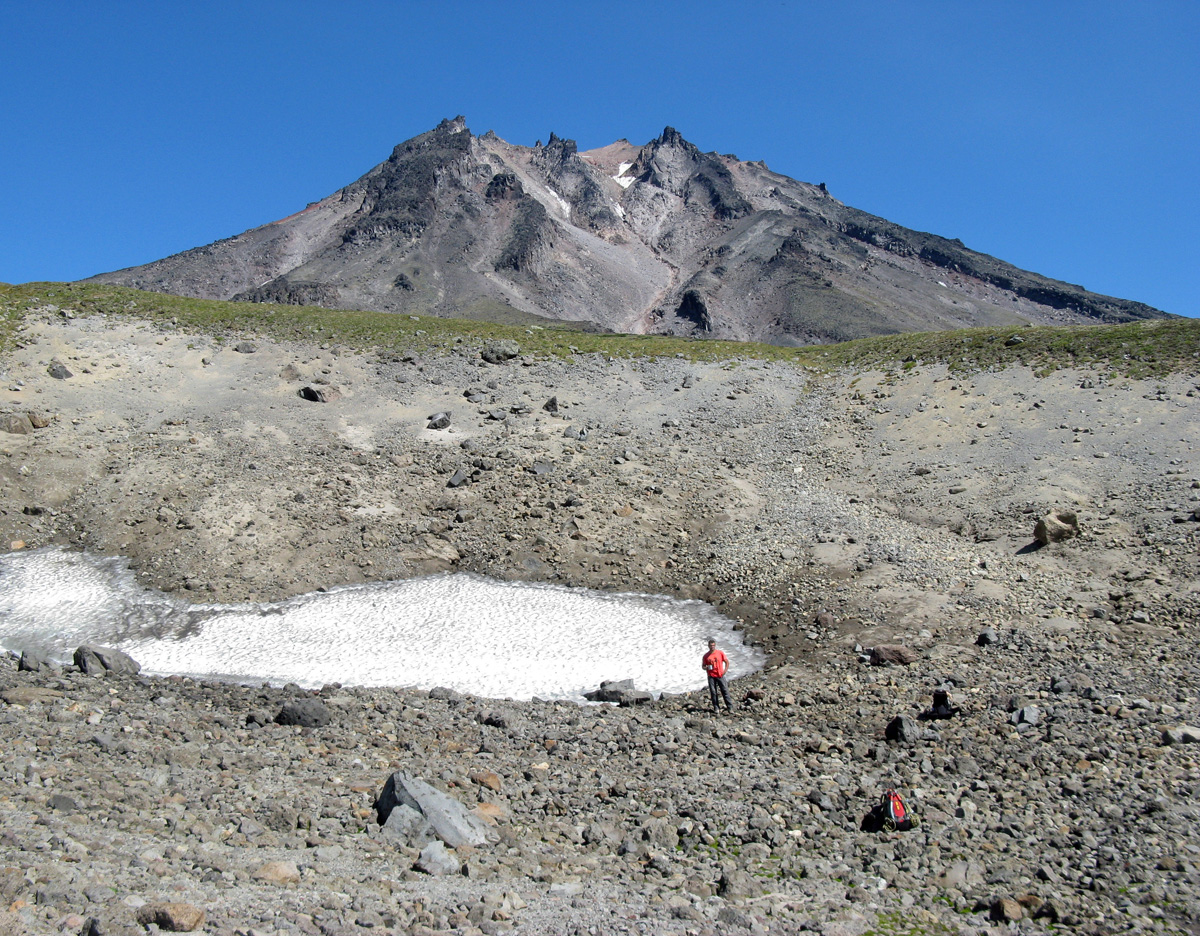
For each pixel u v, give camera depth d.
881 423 54.16
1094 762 17.30
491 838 13.08
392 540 40.03
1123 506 37.09
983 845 13.88
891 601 31.59
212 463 45.69
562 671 28.06
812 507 43.34
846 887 12.40
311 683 26.47
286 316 70.50
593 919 10.41
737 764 18.38
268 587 35.34
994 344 61.88
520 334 72.62
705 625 32.75
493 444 51.22
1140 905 11.77
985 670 24.75
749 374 65.69
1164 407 46.31
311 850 11.76
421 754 17.97
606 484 46.28
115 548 38.03
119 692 22.20
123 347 59.56
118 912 8.62
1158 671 23.02
